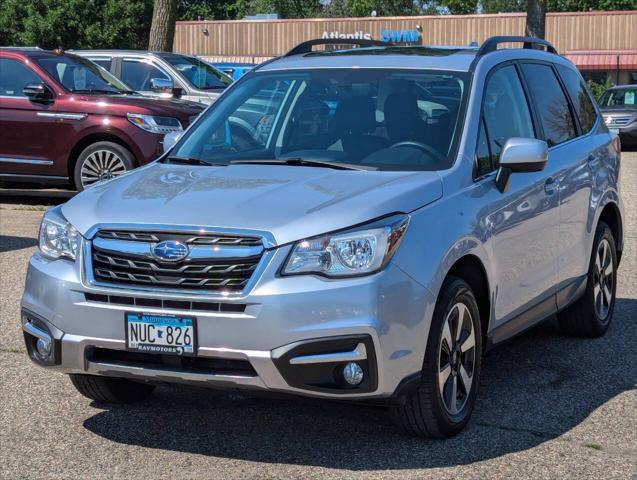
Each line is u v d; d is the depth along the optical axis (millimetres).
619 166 6988
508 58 5871
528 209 5395
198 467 4398
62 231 4551
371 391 4176
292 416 5039
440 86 5379
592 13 46906
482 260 4840
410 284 4273
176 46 50875
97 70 13273
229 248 4184
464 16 46688
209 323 4148
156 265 4254
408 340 4270
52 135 12203
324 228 4184
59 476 4316
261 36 49500
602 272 6703
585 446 4645
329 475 4281
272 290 4098
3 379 5664
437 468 4352
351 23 48281
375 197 4410
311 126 5391
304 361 4094
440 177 4789
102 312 4320
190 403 5273
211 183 4754
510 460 4457
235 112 5668
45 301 4480
